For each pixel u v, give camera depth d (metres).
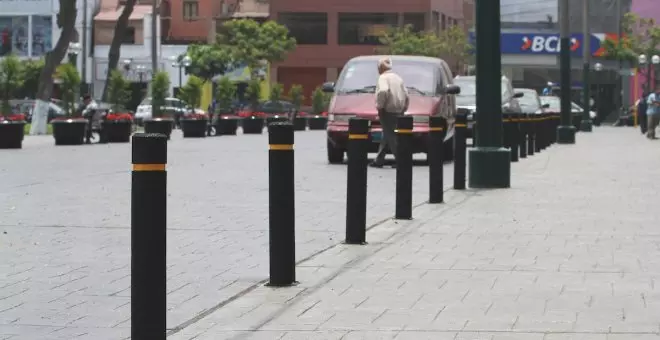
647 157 47.22
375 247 18.22
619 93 144.88
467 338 11.49
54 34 139.12
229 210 24.48
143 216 9.85
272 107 118.50
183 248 18.55
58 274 15.94
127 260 17.22
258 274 15.92
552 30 154.50
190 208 24.88
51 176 34.75
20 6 139.50
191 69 140.62
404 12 148.62
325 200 26.69
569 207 24.62
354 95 41.00
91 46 143.12
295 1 148.25
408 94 38.34
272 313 12.96
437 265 16.28
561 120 64.81
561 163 42.34
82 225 21.58
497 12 29.97
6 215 23.28
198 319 12.73
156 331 9.92
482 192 28.61
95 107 65.25
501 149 29.91
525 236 19.52
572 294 13.90
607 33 152.50
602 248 17.98
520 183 31.67
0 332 12.15
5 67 74.69
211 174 35.81
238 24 141.88
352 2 148.12
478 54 30.11
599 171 37.22
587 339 11.33
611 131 99.06
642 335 11.50
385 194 28.20
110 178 33.94
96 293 14.48
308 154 49.03
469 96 54.16
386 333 11.80
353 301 13.61
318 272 15.78
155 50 101.25
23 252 18.02
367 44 148.50
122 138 65.31
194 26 152.75
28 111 109.44
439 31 154.25
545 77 149.25
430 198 25.59
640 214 23.14
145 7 148.88
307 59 148.50
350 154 18.59
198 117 75.56
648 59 140.38
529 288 14.34
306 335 11.77
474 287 14.45
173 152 51.44
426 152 40.53
